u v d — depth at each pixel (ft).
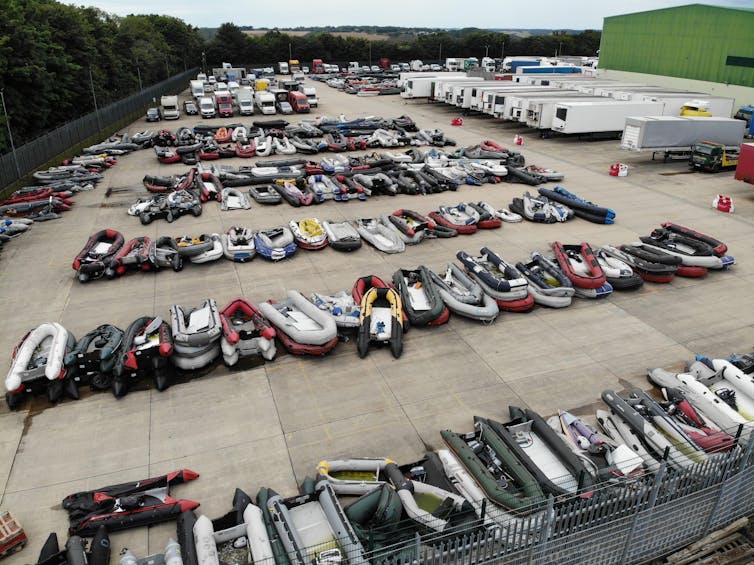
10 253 66.23
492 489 30.12
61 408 39.40
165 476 32.19
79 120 130.82
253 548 26.50
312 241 65.26
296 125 140.05
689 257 59.16
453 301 50.34
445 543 26.61
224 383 42.09
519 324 50.37
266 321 47.24
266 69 319.06
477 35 396.98
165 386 41.27
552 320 51.06
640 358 45.11
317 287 56.65
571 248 61.00
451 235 69.62
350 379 42.57
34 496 32.04
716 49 149.79
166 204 77.82
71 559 26.40
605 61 197.57
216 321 44.93
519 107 135.23
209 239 64.80
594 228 72.90
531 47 398.01
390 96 217.77
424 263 62.18
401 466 33.01
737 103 145.79
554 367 43.98
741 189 90.12
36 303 53.93
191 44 362.12
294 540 26.37
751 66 140.67
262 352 44.75
